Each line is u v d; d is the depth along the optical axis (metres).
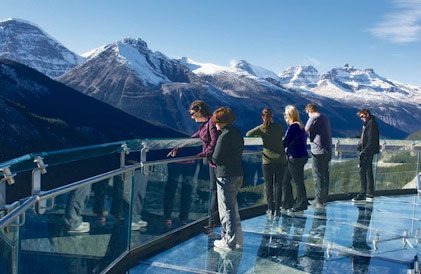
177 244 3.54
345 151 6.31
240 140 3.33
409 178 6.93
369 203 5.75
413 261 3.25
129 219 3.08
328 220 4.59
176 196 3.80
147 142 3.26
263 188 5.26
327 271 2.97
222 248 3.44
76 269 2.31
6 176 1.57
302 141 4.76
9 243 1.62
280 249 3.46
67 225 2.18
